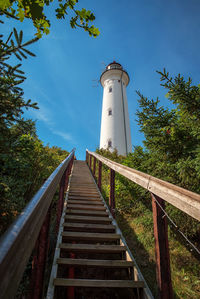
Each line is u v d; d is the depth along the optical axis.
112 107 17.73
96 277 2.22
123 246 2.37
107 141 15.88
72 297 1.79
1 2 0.95
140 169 4.06
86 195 4.61
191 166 2.44
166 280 1.45
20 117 1.31
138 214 4.01
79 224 2.88
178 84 2.53
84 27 1.19
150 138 3.24
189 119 2.71
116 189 4.81
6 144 1.31
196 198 1.12
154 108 3.16
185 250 2.71
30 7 0.98
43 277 1.37
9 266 0.54
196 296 2.01
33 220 0.84
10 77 1.14
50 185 1.44
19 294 1.90
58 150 12.98
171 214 2.81
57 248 2.25
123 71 19.89
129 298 1.88
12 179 2.64
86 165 10.59
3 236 0.59
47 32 1.06
